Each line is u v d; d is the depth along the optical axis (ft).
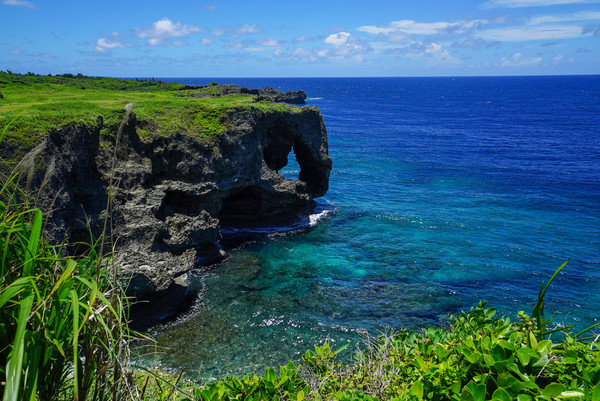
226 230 111.96
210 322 67.87
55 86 170.30
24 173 12.89
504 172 194.70
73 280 11.00
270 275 86.07
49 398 11.21
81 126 66.44
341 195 151.02
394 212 131.54
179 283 77.25
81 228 63.16
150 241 74.79
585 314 73.61
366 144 270.05
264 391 16.53
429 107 604.90
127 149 82.58
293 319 69.05
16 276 11.60
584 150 258.16
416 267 91.25
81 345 12.07
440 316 71.41
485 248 102.94
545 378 13.52
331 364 19.30
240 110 106.83
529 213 133.08
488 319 18.86
